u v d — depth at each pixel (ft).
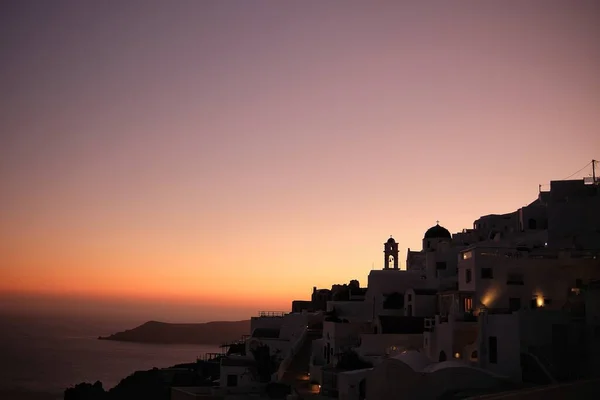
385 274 345.10
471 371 190.60
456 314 242.37
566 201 299.17
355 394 213.66
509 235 337.11
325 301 447.83
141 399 386.73
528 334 200.75
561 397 150.82
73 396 428.97
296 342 331.16
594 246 277.64
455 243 370.12
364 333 283.79
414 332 270.87
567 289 251.60
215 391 276.41
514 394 142.31
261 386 284.82
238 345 405.59
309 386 271.69
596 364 191.01
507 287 254.68
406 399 192.85
